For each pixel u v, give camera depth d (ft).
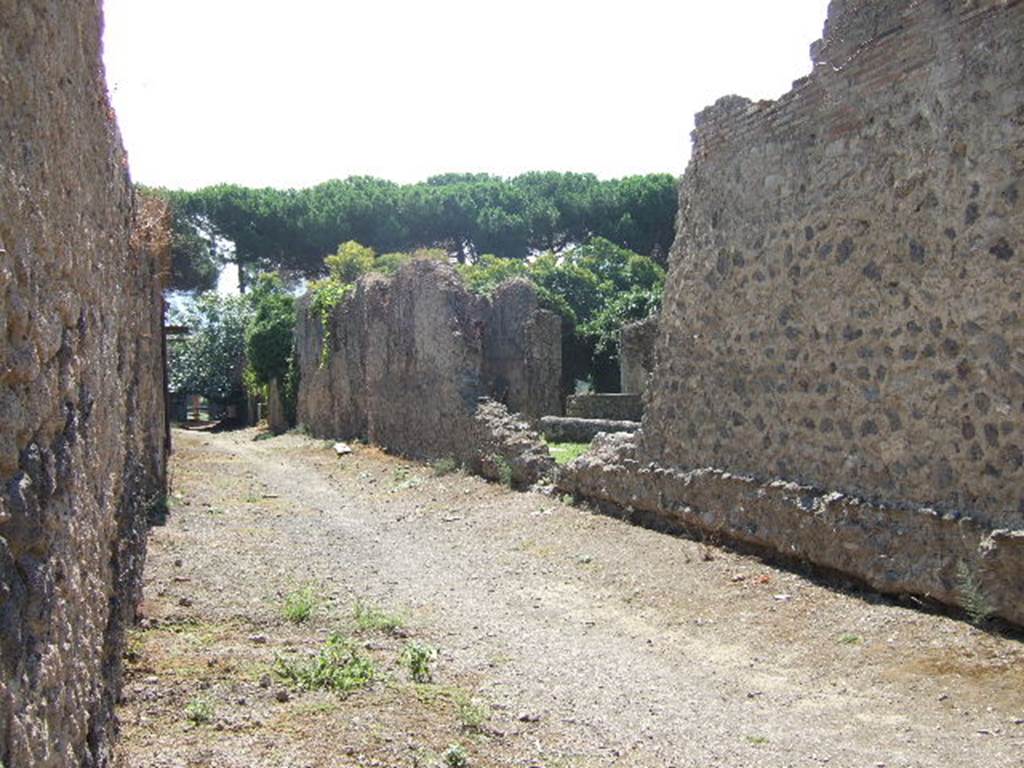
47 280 10.64
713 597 26.30
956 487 22.16
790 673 20.45
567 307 100.17
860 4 25.66
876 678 19.40
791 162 28.55
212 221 166.50
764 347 29.66
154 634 22.34
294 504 47.57
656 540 33.09
